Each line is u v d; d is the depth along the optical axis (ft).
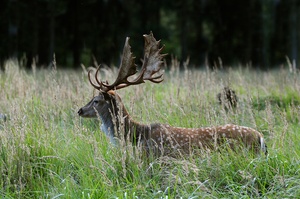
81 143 38.32
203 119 42.37
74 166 36.47
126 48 37.14
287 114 49.32
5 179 34.76
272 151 36.22
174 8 183.42
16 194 33.68
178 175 33.24
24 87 53.16
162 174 34.17
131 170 34.68
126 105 49.88
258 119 45.47
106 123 36.96
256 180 33.53
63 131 41.63
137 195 32.65
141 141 36.42
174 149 35.42
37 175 35.45
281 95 51.44
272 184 33.19
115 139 36.65
